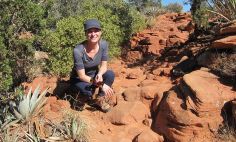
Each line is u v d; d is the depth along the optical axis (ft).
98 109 7.63
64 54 9.97
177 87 7.38
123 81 9.23
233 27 8.40
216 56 8.16
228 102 6.88
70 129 6.73
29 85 8.73
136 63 11.69
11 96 8.28
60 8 15.94
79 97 7.50
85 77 7.12
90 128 6.97
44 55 10.54
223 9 10.46
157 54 12.17
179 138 6.72
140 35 14.62
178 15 19.39
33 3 8.70
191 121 6.64
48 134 6.72
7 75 8.05
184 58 9.45
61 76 9.96
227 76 7.54
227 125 6.62
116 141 6.85
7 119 7.01
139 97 7.85
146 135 6.86
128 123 7.28
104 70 7.24
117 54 12.69
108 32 11.91
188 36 12.92
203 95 6.79
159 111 7.27
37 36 9.05
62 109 7.27
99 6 14.43
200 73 7.71
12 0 8.39
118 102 7.80
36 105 7.08
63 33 10.18
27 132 6.77
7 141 6.48
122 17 14.94
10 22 8.55
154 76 9.30
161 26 16.76
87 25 6.92
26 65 9.39
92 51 7.13
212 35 10.85
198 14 11.05
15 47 8.67
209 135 6.66
